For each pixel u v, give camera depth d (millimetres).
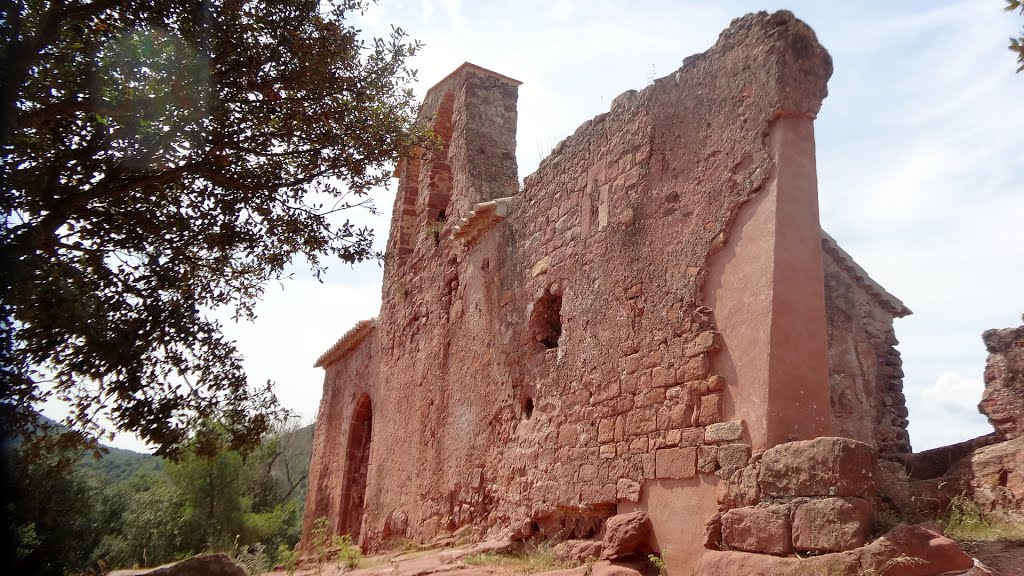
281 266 6898
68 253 5633
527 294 10781
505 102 15883
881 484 5812
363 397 18781
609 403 8305
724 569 5738
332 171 6953
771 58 6945
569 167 10219
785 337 6324
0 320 4531
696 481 6746
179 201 6340
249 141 6387
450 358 13211
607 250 8891
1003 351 9594
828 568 4910
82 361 5215
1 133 4695
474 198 14359
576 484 8586
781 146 6734
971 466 7863
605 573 6762
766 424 6109
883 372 10742
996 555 5398
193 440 6285
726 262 7020
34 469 5965
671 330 7488
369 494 16219
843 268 10992
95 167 5586
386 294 17766
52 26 5109
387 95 7223
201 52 5699
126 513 22125
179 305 5938
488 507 10883
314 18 6488
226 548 18641
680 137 8016
